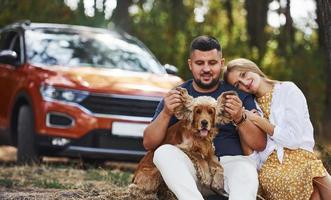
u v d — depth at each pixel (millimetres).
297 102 5227
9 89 9195
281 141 5141
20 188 6750
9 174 7668
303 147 5227
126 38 9953
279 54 14008
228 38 16281
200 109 4941
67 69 8719
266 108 5332
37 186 6855
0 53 9484
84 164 8688
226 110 4992
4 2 14773
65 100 8203
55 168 8141
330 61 5879
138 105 8367
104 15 15898
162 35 15477
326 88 13367
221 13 17875
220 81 5488
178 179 4797
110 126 8195
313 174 5027
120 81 8562
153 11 16234
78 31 9773
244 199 4824
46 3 15289
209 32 16156
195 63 5262
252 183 4930
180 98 5000
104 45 9531
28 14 14984
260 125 5102
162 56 14945
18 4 14883
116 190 6293
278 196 5191
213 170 5008
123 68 9172
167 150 4930
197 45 5246
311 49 13641
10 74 9266
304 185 5078
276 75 13719
